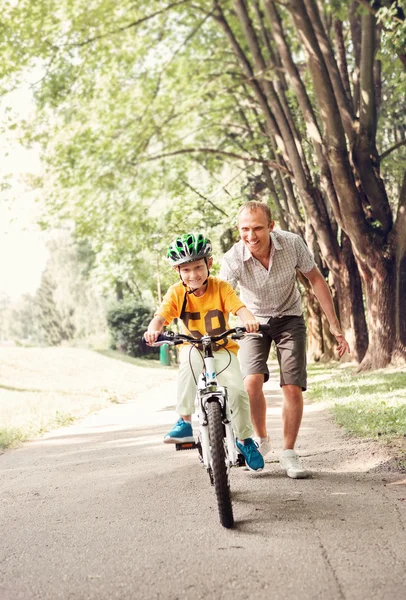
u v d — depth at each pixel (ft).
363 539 13.35
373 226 56.59
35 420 39.11
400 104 75.46
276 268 19.27
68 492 19.48
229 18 77.92
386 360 56.59
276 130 69.05
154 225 91.40
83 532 15.19
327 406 35.32
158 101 82.89
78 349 112.37
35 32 67.46
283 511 15.61
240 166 91.97
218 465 14.60
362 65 54.49
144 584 11.86
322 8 64.54
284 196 82.94
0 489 20.74
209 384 15.75
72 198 79.10
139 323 148.87
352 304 71.10
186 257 16.58
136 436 30.91
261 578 11.75
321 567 12.05
